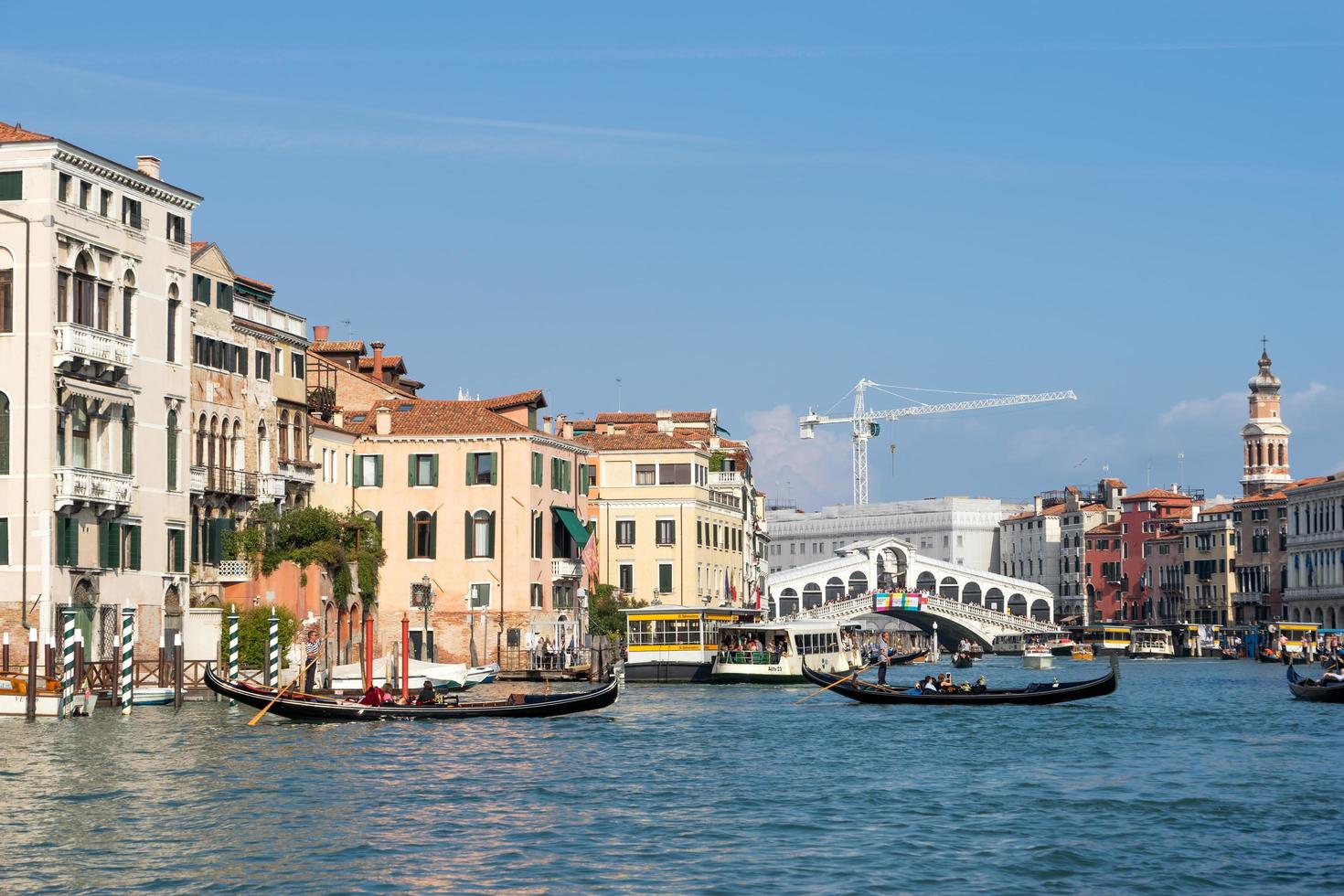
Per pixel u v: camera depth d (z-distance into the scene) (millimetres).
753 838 41125
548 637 104125
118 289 73000
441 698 68625
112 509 71500
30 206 68562
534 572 102438
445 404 104125
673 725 69250
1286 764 56562
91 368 70562
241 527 83625
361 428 103125
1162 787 50406
